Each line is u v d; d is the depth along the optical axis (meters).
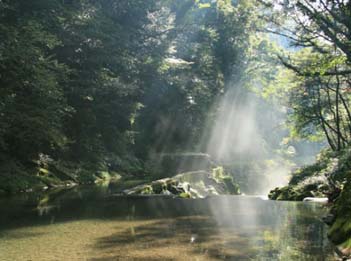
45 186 16.83
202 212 10.09
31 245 6.23
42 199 12.58
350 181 7.58
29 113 16.11
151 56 30.44
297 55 25.14
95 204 11.52
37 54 15.85
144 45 31.16
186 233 7.25
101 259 5.46
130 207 10.96
